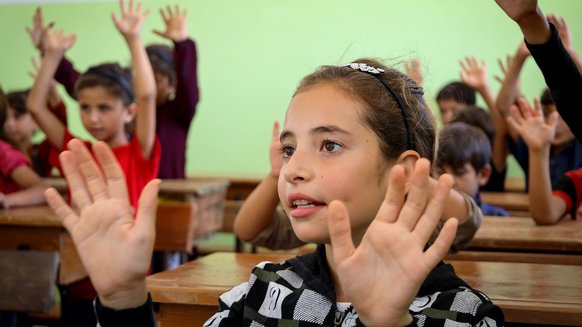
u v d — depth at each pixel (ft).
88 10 20.59
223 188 11.18
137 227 2.76
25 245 7.72
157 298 4.36
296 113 3.02
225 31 19.81
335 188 2.90
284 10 19.39
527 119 6.99
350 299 2.42
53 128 9.07
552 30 4.32
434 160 3.47
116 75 8.77
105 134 8.70
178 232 8.63
